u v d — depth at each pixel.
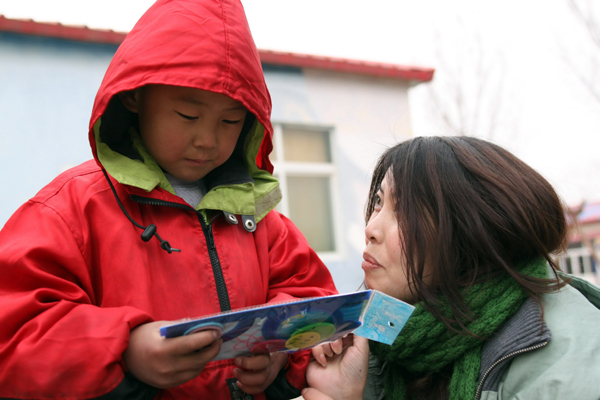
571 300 1.07
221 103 1.00
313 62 5.14
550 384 0.92
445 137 1.23
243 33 1.06
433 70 5.65
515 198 1.07
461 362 1.04
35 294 0.82
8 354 0.77
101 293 0.93
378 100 5.49
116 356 0.77
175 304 0.97
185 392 0.94
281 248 1.23
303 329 0.83
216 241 1.07
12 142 3.92
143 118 1.03
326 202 5.26
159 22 1.00
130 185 0.96
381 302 0.95
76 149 4.09
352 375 1.03
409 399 1.11
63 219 0.92
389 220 1.15
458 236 1.08
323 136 5.30
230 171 1.18
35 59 4.06
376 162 1.32
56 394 0.76
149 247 0.97
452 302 1.04
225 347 0.83
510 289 1.06
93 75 4.22
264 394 1.05
